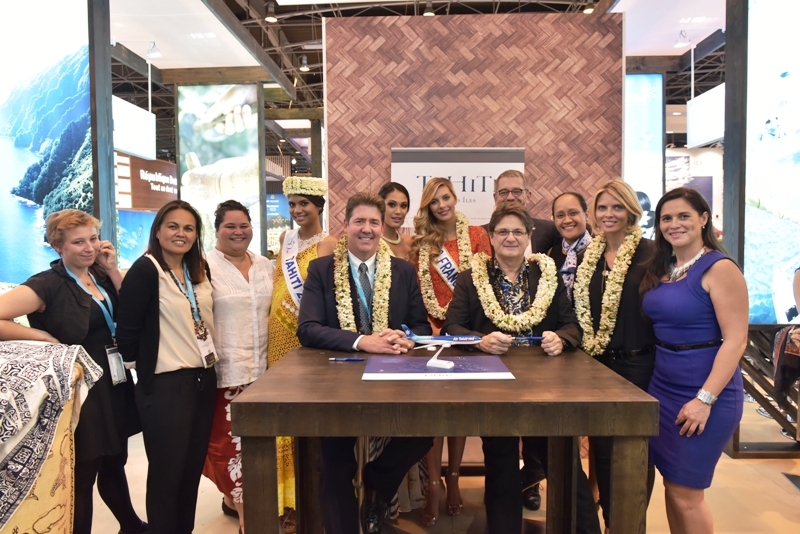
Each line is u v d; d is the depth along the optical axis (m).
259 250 7.30
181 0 4.75
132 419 2.24
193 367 2.12
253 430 1.32
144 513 2.65
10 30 2.95
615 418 1.30
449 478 2.63
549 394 1.35
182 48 6.23
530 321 1.95
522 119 3.89
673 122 10.15
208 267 2.36
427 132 3.91
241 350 2.35
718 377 1.76
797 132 3.14
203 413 2.17
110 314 2.17
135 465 3.24
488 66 3.88
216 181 7.34
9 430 1.57
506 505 1.91
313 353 1.85
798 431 3.16
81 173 3.06
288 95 8.95
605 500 2.00
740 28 3.15
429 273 2.68
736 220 3.22
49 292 2.02
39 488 1.69
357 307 2.09
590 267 2.23
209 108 7.24
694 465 1.82
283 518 2.52
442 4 7.32
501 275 2.10
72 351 1.85
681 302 1.86
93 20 3.01
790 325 3.18
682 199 1.86
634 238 2.13
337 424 1.31
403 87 3.91
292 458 2.50
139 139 6.89
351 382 1.47
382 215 2.04
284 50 8.71
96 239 2.13
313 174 11.94
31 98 2.99
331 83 3.93
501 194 2.96
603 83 3.87
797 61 3.11
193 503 2.17
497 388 1.40
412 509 2.69
